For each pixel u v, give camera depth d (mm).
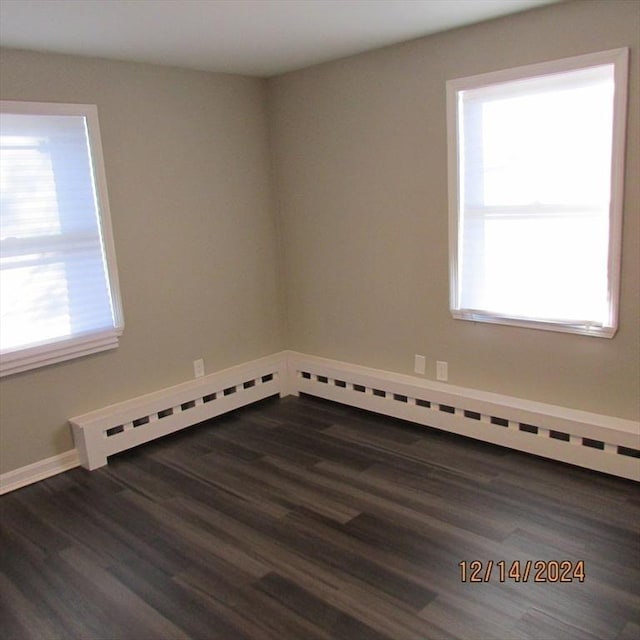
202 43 3148
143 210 3621
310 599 2232
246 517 2824
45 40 2904
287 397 4461
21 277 3135
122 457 3539
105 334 3494
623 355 2938
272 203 4363
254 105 4145
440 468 3197
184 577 2406
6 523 2893
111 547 2645
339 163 3893
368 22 2934
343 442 3607
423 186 3496
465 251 3387
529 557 2404
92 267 3408
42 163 3145
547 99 2910
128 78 3469
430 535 2594
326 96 3852
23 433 3252
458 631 2033
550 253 3049
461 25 3072
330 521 2752
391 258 3766
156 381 3824
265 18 2768
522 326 3252
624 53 2639
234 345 4258
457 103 3230
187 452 3576
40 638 2129
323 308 4270
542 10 2830
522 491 2908
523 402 3303
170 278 3812
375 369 4043
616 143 2725
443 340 3629
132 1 2432
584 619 2059
